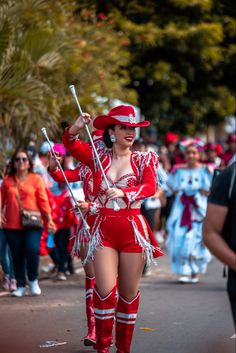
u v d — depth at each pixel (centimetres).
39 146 1852
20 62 1780
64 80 2008
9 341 1152
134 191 951
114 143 994
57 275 1797
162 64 2975
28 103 1775
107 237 966
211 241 697
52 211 1683
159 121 3272
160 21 3000
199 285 1748
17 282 1566
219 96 3291
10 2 1806
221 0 3164
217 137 5822
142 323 1286
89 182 1024
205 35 2942
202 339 1166
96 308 973
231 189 696
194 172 1816
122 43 2512
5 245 1619
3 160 1739
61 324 1277
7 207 1541
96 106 2183
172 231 1808
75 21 2314
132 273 970
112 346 1116
